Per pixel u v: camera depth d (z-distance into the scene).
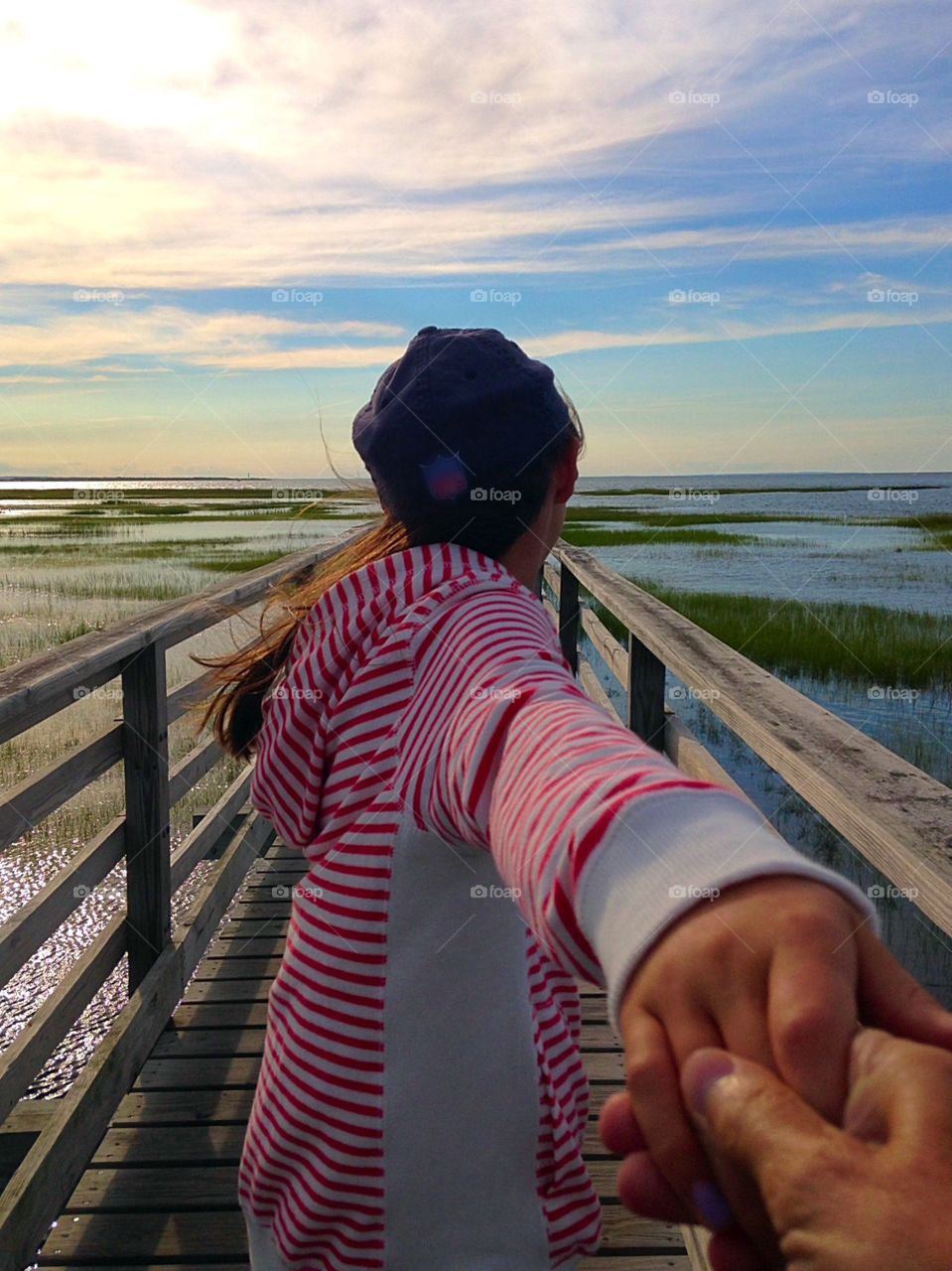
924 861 0.75
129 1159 2.21
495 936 0.77
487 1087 0.77
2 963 1.85
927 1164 0.20
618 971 0.30
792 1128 0.22
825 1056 0.24
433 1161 0.77
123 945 2.66
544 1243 0.80
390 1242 0.78
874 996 0.27
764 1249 0.23
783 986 0.26
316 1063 0.78
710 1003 0.27
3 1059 1.89
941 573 21.48
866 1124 0.22
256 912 3.64
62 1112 2.07
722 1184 0.24
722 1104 0.23
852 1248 0.20
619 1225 2.00
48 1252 1.95
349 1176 0.78
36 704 1.82
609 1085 2.49
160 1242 1.97
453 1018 0.76
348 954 0.77
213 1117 2.36
